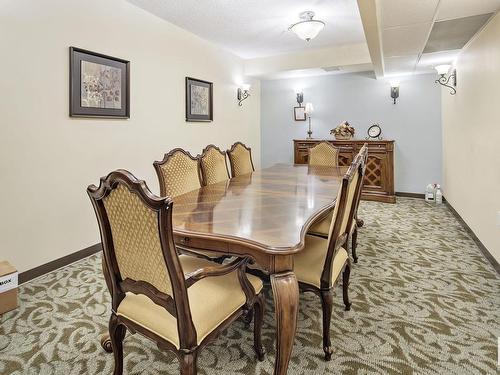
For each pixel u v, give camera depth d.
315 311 2.15
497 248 2.72
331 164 4.54
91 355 1.72
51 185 2.80
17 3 2.48
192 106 4.59
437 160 5.56
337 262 1.84
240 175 3.57
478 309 2.13
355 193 1.87
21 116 2.54
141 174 3.77
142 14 3.67
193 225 1.67
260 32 4.48
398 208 5.03
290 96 6.59
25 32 2.54
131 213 1.18
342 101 6.16
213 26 4.21
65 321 2.03
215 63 5.13
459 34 3.38
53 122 2.78
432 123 5.53
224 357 1.71
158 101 3.98
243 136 6.17
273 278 1.40
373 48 3.71
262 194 2.49
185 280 1.18
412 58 4.30
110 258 1.37
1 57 2.40
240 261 1.45
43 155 2.72
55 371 1.60
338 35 4.61
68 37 2.87
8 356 1.71
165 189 2.73
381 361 1.66
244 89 5.94
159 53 3.95
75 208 3.01
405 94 5.67
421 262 2.93
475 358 1.67
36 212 2.69
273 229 1.60
